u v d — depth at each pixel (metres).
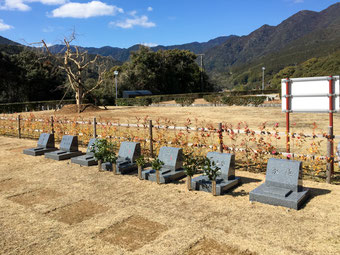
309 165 8.62
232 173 7.45
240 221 5.37
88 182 8.12
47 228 5.37
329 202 6.10
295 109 7.96
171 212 5.89
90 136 13.43
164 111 31.41
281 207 5.93
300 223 5.21
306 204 6.06
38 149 12.23
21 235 5.12
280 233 4.87
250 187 7.29
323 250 4.30
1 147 13.88
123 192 7.21
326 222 5.21
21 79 59.75
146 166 9.47
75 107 32.12
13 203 6.71
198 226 5.22
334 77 7.19
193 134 14.53
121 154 9.58
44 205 6.53
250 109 29.94
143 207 6.20
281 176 6.45
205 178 7.42
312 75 114.38
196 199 6.58
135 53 76.00
